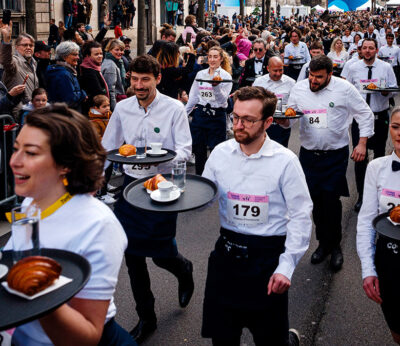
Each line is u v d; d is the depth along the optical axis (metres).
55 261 1.27
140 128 3.24
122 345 1.69
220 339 2.30
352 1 45.75
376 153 6.18
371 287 2.31
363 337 3.12
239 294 2.25
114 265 1.43
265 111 2.16
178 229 4.97
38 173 1.36
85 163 1.41
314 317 3.36
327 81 4.05
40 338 1.45
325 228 4.21
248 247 2.25
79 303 1.37
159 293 3.67
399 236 2.07
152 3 22.69
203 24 16.52
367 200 2.49
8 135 4.95
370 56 6.08
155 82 3.13
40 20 14.98
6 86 5.59
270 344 2.27
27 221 1.35
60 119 1.37
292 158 2.22
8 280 1.24
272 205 2.24
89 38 10.52
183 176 2.42
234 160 2.30
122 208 2.99
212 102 5.96
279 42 18.92
